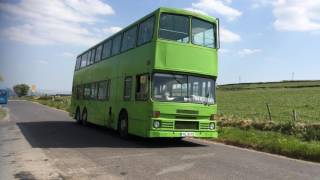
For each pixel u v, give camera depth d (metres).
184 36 15.07
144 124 14.80
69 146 14.70
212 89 15.46
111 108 18.88
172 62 14.74
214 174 9.64
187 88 14.92
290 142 14.66
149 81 14.63
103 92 20.62
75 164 10.87
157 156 12.41
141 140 17.06
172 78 14.76
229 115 28.94
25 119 30.30
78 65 27.95
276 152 14.23
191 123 14.80
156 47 14.59
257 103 47.56
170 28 14.91
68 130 21.53
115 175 9.44
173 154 12.91
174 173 9.70
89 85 24.03
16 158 11.82
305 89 78.44
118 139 17.30
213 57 15.57
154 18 14.95
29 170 10.02
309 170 10.61
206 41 15.52
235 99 57.53
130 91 16.47
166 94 14.56
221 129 19.97
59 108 54.59
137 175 9.44
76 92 27.78
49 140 16.50
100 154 12.73
